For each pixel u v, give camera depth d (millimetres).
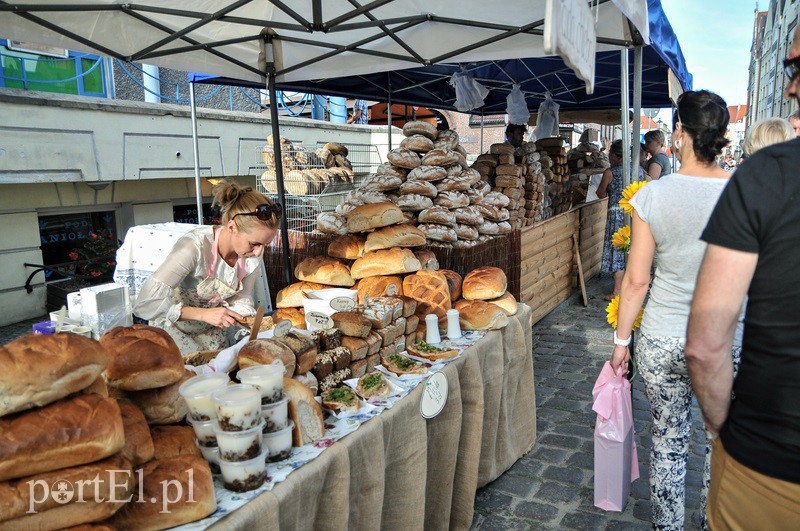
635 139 4004
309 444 1849
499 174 5680
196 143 5395
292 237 4512
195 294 2689
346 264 3803
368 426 1995
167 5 3031
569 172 8414
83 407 1301
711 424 1277
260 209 2441
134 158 6543
